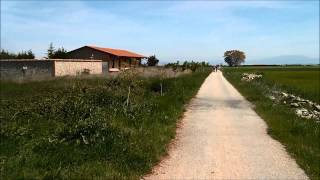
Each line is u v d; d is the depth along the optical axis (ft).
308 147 36.73
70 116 44.55
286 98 83.97
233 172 28.99
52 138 33.53
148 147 33.17
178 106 63.05
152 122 45.27
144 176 27.55
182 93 82.74
